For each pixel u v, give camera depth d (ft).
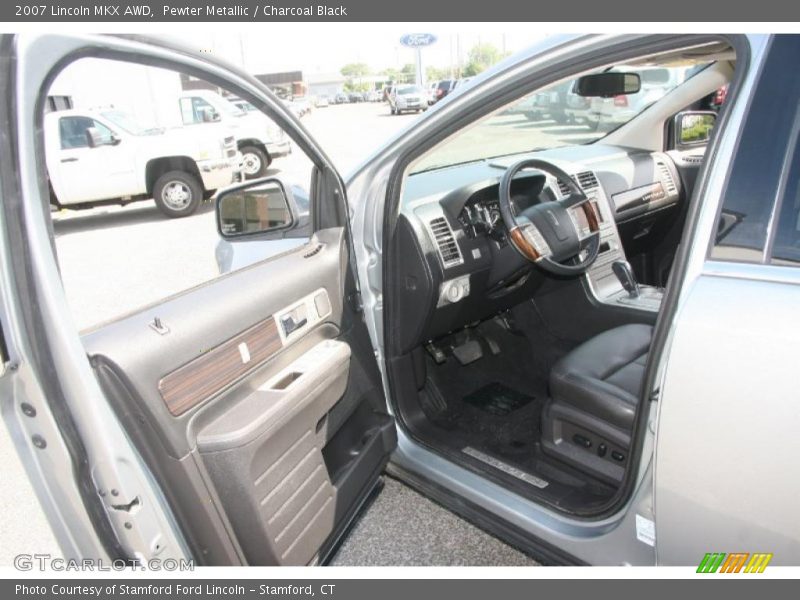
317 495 5.12
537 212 7.07
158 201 22.77
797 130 3.62
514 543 5.83
